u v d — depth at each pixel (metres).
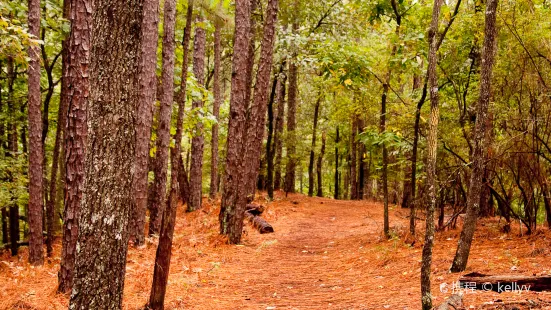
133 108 3.90
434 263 6.72
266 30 10.62
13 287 6.71
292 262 9.02
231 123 11.05
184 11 9.43
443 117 9.45
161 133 11.26
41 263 9.23
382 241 9.73
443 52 8.92
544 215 10.36
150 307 5.16
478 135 5.83
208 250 9.94
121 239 3.88
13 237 13.69
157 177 11.74
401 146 9.84
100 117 3.78
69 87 6.68
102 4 3.79
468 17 8.35
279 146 22.47
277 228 13.31
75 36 6.79
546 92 7.14
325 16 18.20
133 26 3.85
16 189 11.68
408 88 16.45
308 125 27.77
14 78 13.67
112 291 3.86
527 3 7.24
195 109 12.04
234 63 11.02
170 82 10.87
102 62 3.78
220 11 6.05
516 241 7.26
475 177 5.90
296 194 24.33
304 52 16.38
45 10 11.78
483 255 6.69
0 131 14.28
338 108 12.55
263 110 11.09
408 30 9.05
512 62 7.44
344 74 9.16
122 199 3.86
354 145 25.72
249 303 5.95
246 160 10.79
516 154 7.49
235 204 10.80
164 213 5.18
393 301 5.25
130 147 3.89
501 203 8.39
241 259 9.14
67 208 6.52
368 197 27.86
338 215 16.58
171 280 7.08
